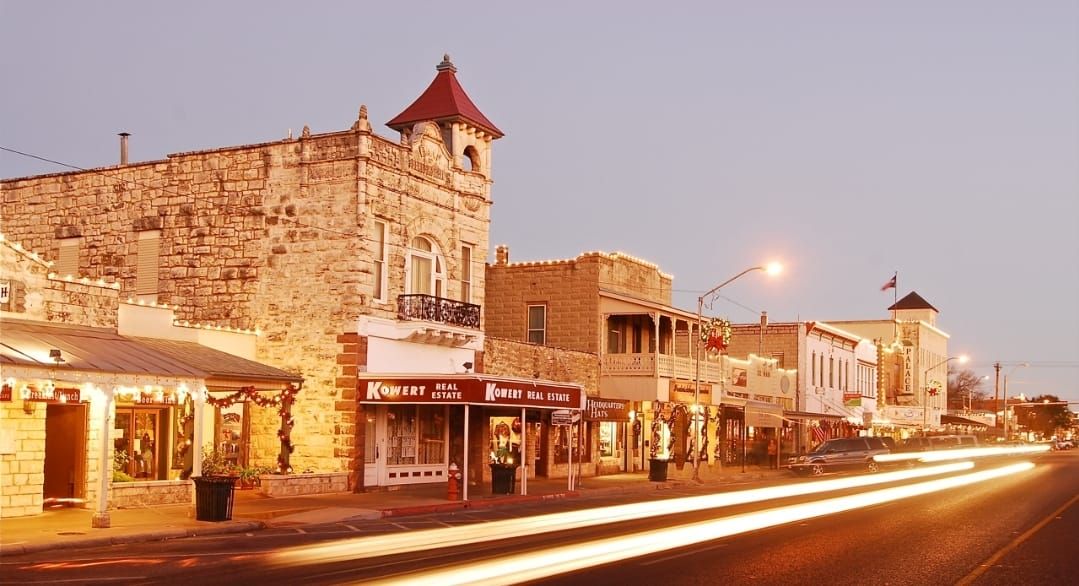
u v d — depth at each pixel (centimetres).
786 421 6269
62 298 2583
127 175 3647
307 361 3344
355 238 3322
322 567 1602
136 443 2848
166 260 3556
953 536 2195
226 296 3466
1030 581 1584
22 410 2331
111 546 1941
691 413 5091
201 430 2491
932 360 10712
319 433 3306
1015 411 17975
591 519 2561
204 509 2305
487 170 4009
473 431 3828
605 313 4791
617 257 4969
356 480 3278
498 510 2917
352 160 3344
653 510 2875
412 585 1400
